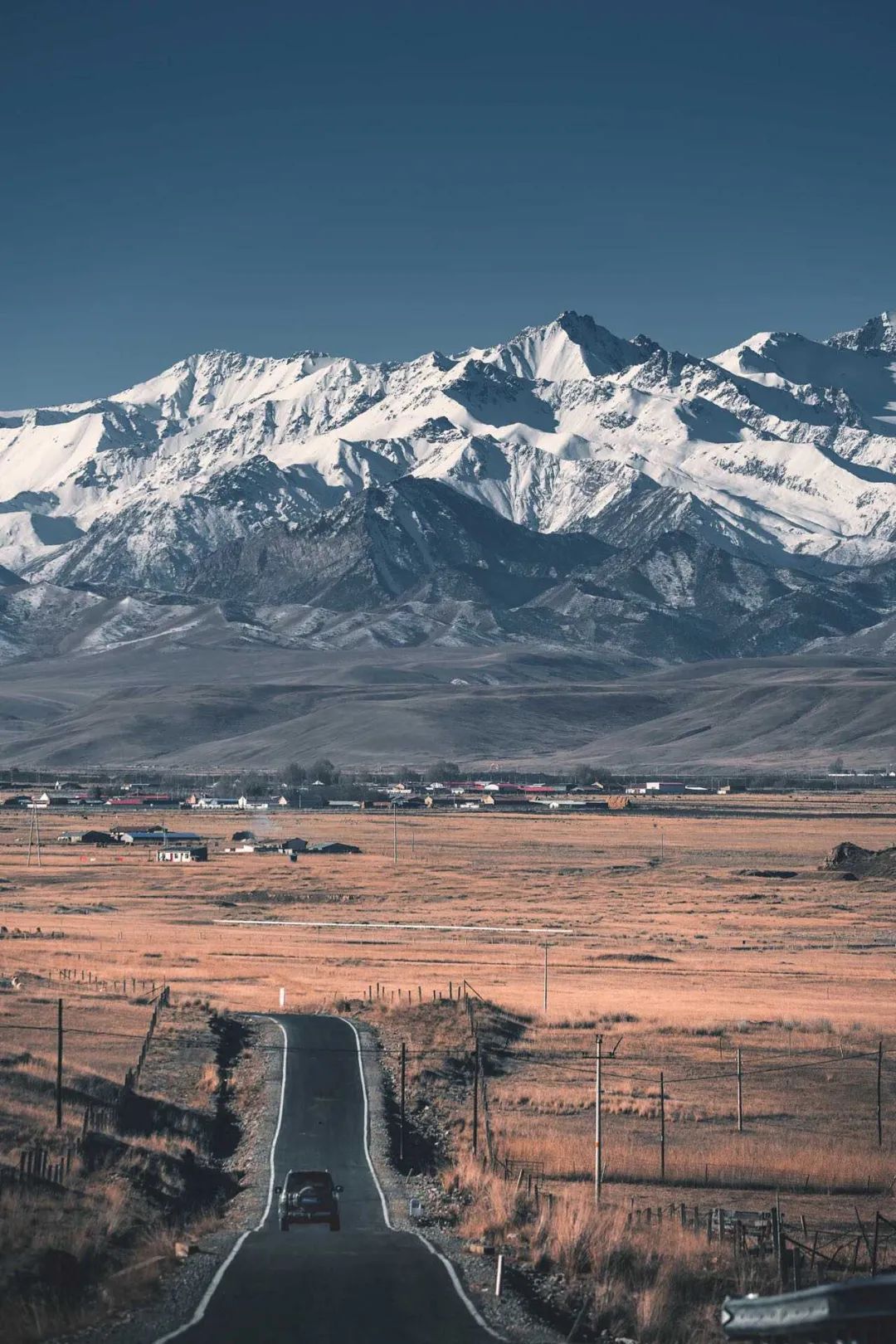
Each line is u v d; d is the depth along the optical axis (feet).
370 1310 216.74
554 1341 203.10
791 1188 376.89
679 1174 385.29
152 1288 235.61
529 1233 288.71
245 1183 363.15
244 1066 506.48
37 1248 252.83
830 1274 279.69
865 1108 470.39
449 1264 254.27
